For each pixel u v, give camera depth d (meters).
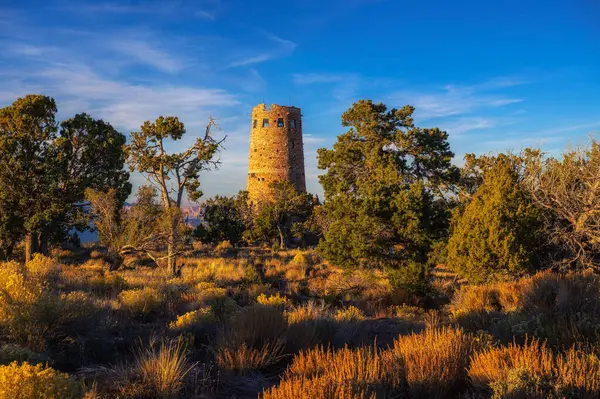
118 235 30.25
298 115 65.94
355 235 21.66
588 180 21.80
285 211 54.00
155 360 6.12
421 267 20.52
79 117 34.06
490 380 5.23
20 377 4.26
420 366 5.59
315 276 29.11
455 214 21.09
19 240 35.34
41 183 31.92
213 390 5.82
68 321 7.71
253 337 7.30
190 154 31.66
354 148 37.72
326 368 5.71
